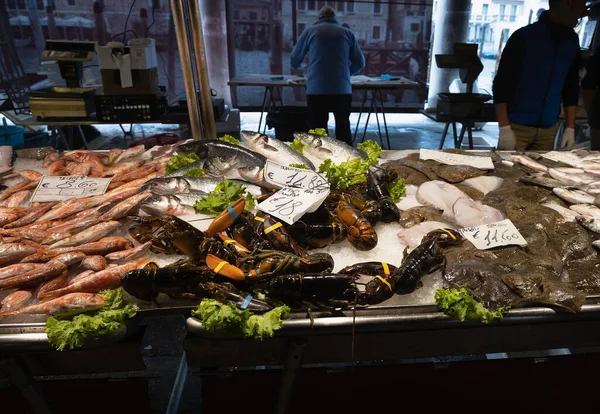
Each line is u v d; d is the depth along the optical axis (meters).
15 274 1.69
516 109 3.83
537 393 2.07
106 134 6.89
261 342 1.58
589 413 2.16
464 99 5.04
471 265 1.70
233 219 1.80
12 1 5.93
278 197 1.98
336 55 5.05
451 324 1.56
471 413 2.11
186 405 2.65
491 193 2.33
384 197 2.11
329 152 2.66
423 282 1.74
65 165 2.73
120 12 6.29
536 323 1.58
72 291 1.62
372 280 1.60
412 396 2.03
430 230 1.94
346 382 1.96
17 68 6.32
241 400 1.99
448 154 2.77
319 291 1.53
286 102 7.19
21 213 2.13
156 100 4.80
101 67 4.64
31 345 1.46
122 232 2.04
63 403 1.92
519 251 1.83
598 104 4.05
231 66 6.86
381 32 6.67
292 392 1.73
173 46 6.63
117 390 1.91
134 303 1.60
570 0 3.36
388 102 7.28
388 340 1.62
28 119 4.93
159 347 3.12
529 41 3.56
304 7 6.43
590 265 1.77
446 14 6.80
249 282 1.57
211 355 1.60
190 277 1.55
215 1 6.31
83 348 1.49
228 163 2.46
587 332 1.66
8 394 1.86
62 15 6.17
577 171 2.49
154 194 2.07
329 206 2.09
